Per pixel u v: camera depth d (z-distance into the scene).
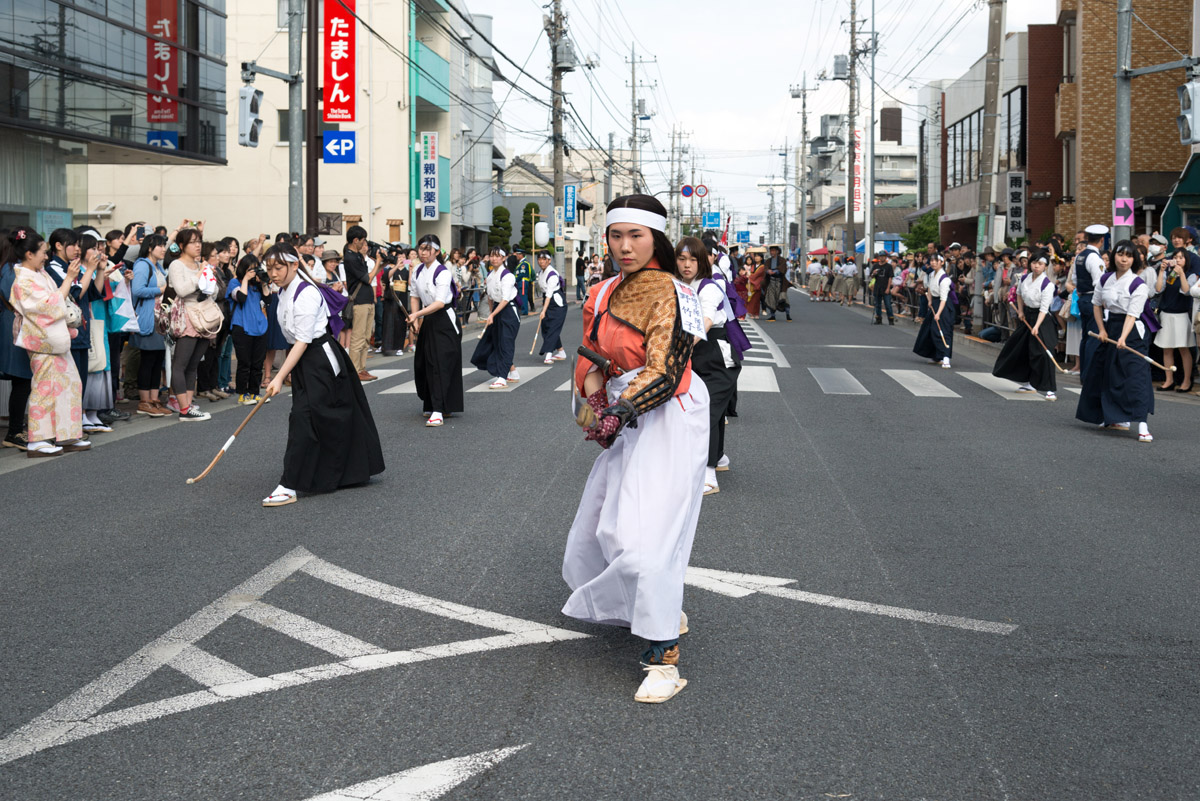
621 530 4.11
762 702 4.06
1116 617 5.10
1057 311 16.19
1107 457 9.34
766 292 29.73
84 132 17.66
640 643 4.70
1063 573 5.83
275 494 7.38
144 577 5.68
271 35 33.44
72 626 4.91
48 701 4.05
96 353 10.43
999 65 24.53
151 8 19.56
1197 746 3.71
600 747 3.65
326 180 34.06
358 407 7.81
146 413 11.71
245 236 34.00
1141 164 28.81
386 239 34.22
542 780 3.41
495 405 12.43
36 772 3.48
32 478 8.33
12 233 9.09
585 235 71.94
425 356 10.92
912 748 3.67
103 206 34.03
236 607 5.16
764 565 5.95
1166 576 5.79
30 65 16.28
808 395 13.45
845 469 8.75
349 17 28.39
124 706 4.01
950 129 46.62
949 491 7.93
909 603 5.29
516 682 4.24
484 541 6.40
